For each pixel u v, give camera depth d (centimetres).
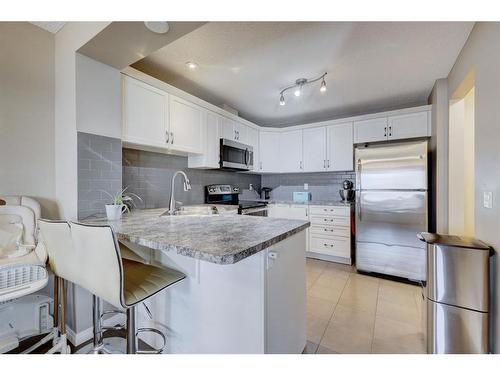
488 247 140
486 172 146
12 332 147
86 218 170
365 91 293
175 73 246
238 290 116
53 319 159
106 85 182
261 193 464
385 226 284
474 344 141
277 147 411
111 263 98
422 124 303
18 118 169
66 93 173
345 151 358
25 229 156
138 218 177
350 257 331
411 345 163
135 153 250
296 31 178
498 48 134
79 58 166
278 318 121
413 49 200
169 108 240
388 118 325
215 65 230
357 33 179
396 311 208
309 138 387
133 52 166
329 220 347
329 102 333
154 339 155
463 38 184
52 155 184
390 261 280
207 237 110
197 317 131
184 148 257
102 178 180
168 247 98
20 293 112
